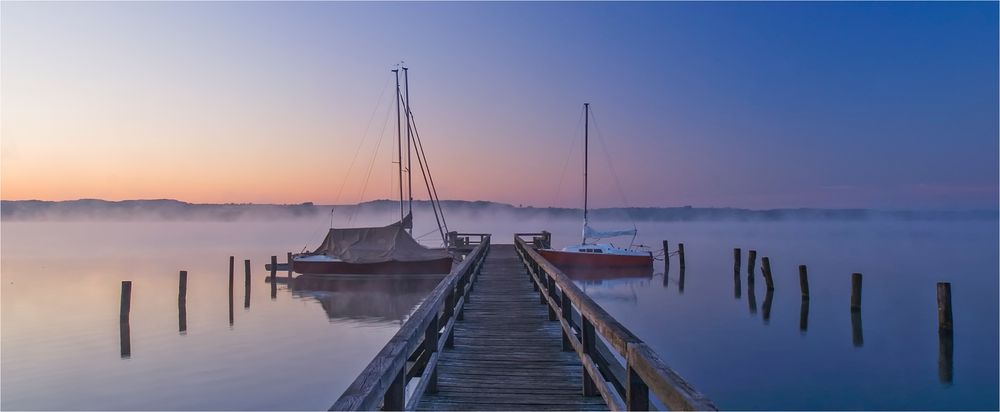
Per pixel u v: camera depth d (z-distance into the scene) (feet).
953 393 33.42
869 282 87.66
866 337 49.06
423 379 17.35
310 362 40.98
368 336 50.19
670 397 8.27
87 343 47.11
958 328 53.11
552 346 26.76
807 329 52.42
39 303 68.54
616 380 20.15
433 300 19.34
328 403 32.19
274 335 50.44
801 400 31.94
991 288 80.18
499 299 41.93
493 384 20.80
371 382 9.26
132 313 61.98
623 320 57.11
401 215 98.02
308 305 68.28
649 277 97.60
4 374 37.68
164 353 43.50
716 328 52.90
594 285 87.10
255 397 33.22
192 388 34.94
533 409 18.20
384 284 85.97
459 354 25.25
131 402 32.32
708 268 113.70
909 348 45.03
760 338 48.44
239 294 77.51
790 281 90.94
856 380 35.86
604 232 106.42
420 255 88.17
